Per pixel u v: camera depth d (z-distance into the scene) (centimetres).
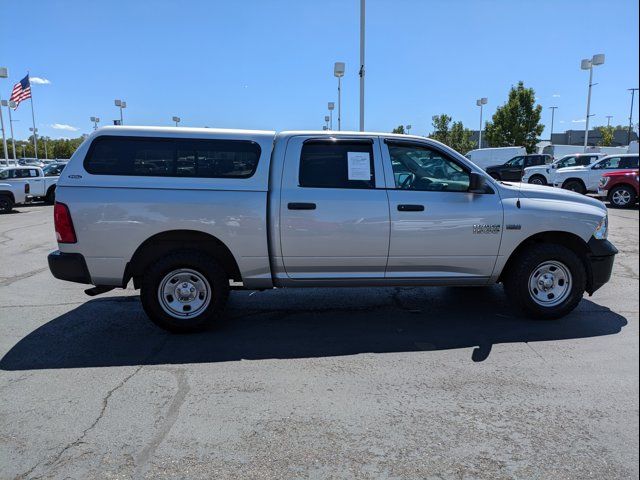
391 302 603
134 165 471
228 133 484
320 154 491
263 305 594
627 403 347
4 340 482
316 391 370
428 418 329
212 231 472
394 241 488
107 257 468
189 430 317
